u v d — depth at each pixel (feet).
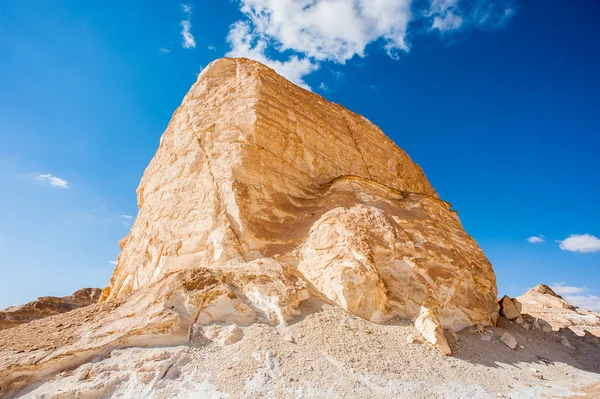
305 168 61.77
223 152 57.06
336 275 41.93
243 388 25.98
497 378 33.83
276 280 39.27
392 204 57.77
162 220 57.06
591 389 33.30
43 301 92.38
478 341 43.78
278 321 34.37
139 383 26.48
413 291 44.86
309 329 33.86
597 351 52.54
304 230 50.65
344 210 51.47
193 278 36.65
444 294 47.70
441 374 31.91
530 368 38.78
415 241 51.55
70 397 25.64
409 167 81.51
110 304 38.47
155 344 30.40
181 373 27.45
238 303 35.27
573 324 67.41
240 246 46.93
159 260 53.31
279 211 53.26
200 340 31.14
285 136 61.26
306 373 28.02
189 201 55.42
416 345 35.99
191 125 65.16
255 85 62.69
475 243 63.77
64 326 34.12
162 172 65.98
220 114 62.49
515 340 45.06
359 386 27.45
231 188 51.47
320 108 71.46
